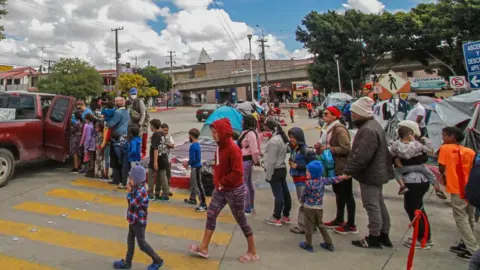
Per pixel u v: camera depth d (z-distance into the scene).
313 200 4.32
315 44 45.06
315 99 54.19
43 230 4.78
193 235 4.82
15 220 5.10
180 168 8.08
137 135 6.38
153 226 5.11
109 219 5.30
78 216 5.38
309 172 4.34
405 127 4.45
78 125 7.98
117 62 45.56
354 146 4.31
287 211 5.39
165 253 4.20
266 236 4.82
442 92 38.97
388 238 4.51
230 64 95.38
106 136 6.98
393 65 48.38
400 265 3.97
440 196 4.52
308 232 4.32
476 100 9.05
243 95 92.25
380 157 4.28
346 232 4.95
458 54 33.38
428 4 38.75
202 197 5.89
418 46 37.91
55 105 7.78
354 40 43.56
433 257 4.20
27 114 7.50
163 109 55.19
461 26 32.16
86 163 8.17
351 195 4.95
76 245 4.34
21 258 3.94
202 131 11.80
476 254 3.17
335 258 4.13
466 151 4.20
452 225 5.35
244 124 5.75
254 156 5.64
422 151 4.42
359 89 45.19
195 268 3.83
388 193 7.24
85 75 47.69
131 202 3.63
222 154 3.92
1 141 6.68
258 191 7.41
